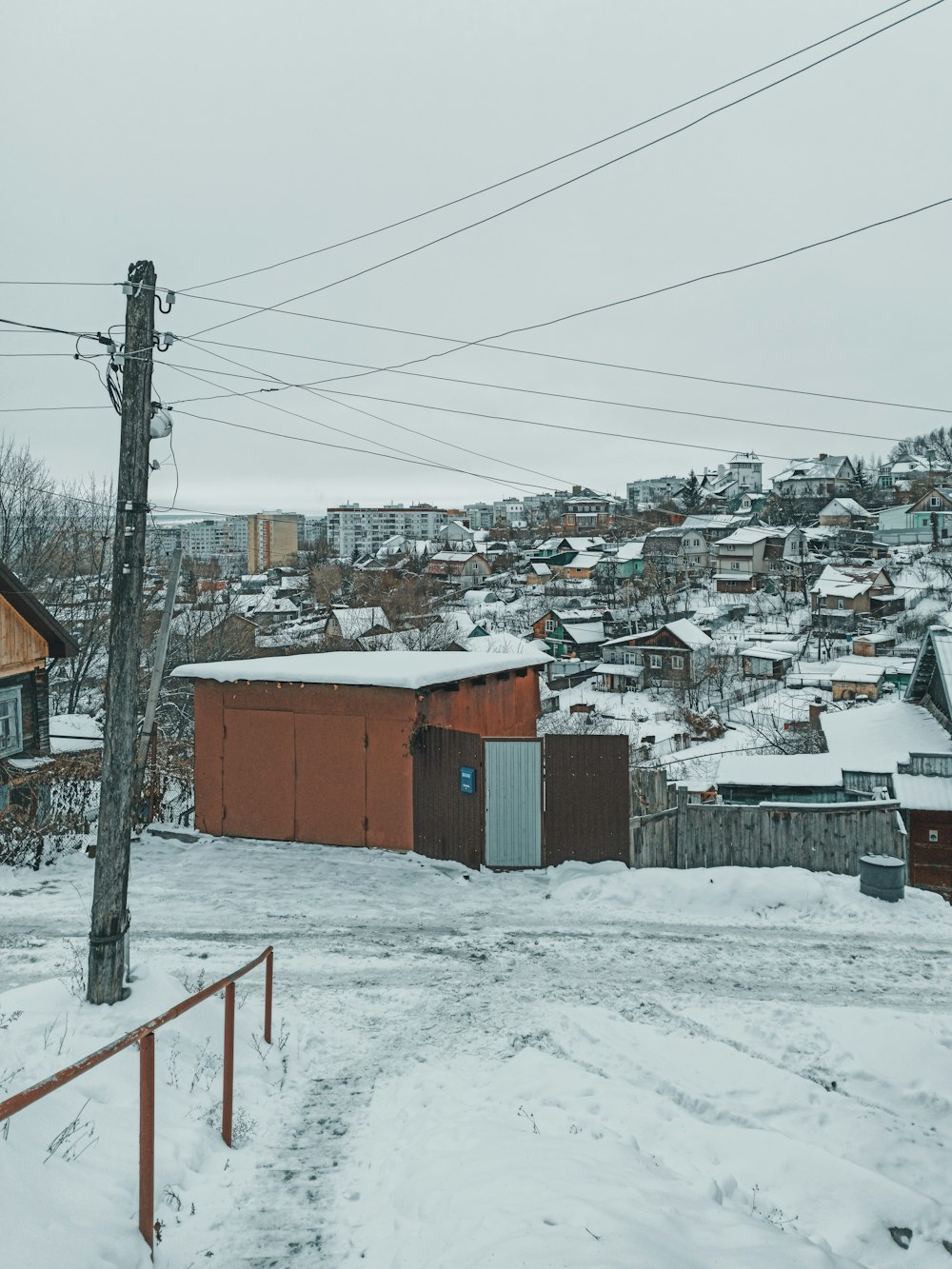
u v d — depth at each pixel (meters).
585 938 12.44
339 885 14.63
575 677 75.38
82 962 10.73
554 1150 5.69
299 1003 9.84
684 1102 7.43
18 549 36.34
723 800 25.28
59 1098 5.94
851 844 15.03
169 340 9.55
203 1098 6.92
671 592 96.81
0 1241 3.98
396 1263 4.52
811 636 78.31
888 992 10.58
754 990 10.56
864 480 132.88
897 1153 6.73
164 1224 5.08
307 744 17.03
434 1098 7.20
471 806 15.70
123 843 8.80
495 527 175.50
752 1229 4.93
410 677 16.11
